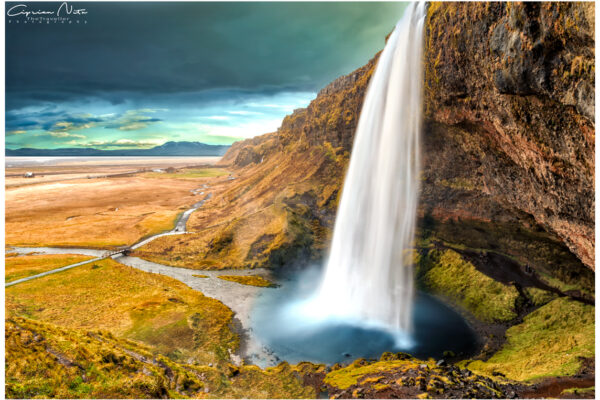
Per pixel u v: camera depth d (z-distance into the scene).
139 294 66.69
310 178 137.38
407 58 58.53
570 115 27.44
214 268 87.31
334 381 33.06
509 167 47.47
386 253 75.00
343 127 142.25
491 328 50.44
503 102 35.03
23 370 26.14
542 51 25.92
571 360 33.91
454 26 39.78
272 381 35.47
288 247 89.00
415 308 59.03
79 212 163.62
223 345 47.12
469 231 69.38
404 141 67.06
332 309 60.72
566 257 55.19
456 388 27.36
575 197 33.00
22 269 81.81
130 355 35.53
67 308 58.62
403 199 73.75
